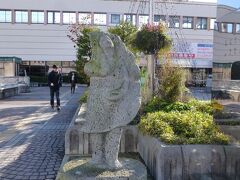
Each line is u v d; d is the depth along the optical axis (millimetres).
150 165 6137
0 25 46562
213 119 6934
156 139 6023
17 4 46438
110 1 46281
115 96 4703
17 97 25969
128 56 4840
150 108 9094
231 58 6652
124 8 46250
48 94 29500
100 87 4754
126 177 4473
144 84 10695
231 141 6086
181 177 5477
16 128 11500
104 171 4629
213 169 5578
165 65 10836
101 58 4734
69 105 19453
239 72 6535
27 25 46875
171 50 13273
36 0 46594
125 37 16109
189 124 6668
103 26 46344
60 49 47406
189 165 5500
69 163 5098
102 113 4723
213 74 6980
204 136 6031
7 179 6148
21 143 9055
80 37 17141
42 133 10492
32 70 47406
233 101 6645
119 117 4699
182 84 10422
